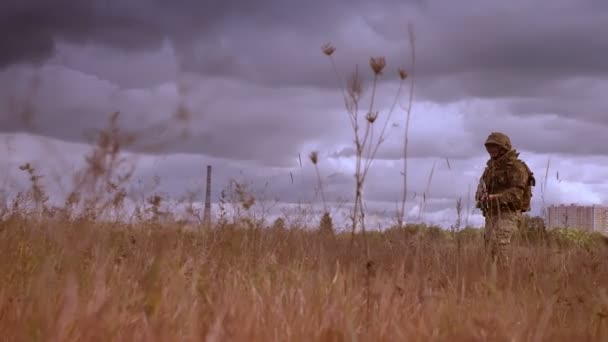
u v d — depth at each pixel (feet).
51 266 10.96
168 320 10.87
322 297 13.37
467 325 11.89
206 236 18.42
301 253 20.24
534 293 16.67
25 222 17.17
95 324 9.70
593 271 20.85
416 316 13.25
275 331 11.07
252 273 16.65
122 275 13.12
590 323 14.26
